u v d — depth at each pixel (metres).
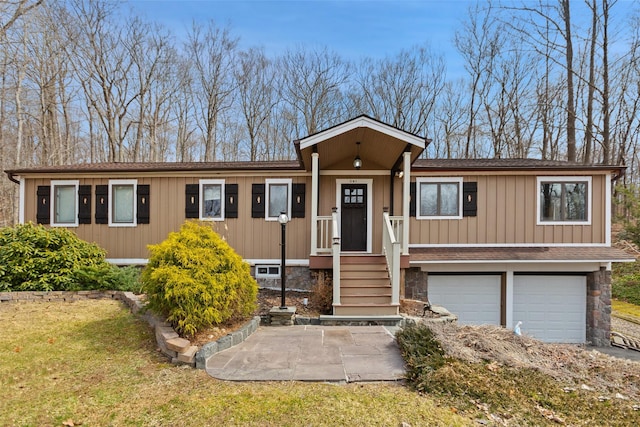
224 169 9.41
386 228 8.37
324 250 8.80
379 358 4.60
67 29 20.58
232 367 4.25
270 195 9.58
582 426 3.21
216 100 25.52
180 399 3.43
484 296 9.67
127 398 3.45
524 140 22.62
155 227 9.64
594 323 9.38
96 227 9.70
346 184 9.74
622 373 4.41
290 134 25.33
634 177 23.11
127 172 9.56
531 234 9.41
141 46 23.67
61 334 5.21
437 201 9.57
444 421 3.13
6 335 5.12
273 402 3.37
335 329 6.19
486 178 9.50
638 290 13.52
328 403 3.37
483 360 4.47
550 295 9.60
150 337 5.18
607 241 9.32
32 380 3.79
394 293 7.24
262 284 9.45
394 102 24.56
